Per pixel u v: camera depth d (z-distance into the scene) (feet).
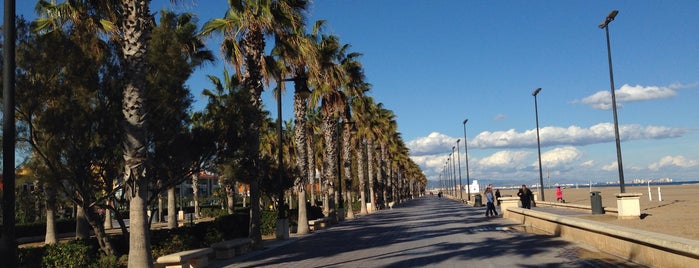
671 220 62.64
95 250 44.80
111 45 44.34
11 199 23.77
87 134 41.19
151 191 47.83
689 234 46.75
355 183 229.25
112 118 41.57
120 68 42.91
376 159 227.40
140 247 33.53
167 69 43.88
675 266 29.55
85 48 41.22
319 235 75.61
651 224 58.75
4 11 24.58
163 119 43.98
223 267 43.42
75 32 41.96
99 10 46.32
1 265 23.25
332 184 111.04
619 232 38.24
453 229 75.51
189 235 52.47
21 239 85.20
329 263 43.09
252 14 59.98
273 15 63.52
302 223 80.94
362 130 158.10
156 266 40.55
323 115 115.96
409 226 86.99
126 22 34.42
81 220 57.26
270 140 172.24
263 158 66.08
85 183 42.22
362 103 154.81
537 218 70.69
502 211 103.86
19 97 36.76
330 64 95.45
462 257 43.01
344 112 132.05
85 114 40.06
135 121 33.86
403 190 364.58
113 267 39.83
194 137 46.37
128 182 33.53
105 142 42.27
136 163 33.60
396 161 303.68
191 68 45.93
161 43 44.60
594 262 36.68
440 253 46.50
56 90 38.68
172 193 94.12
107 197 44.27
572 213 92.73
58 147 39.34
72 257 39.47
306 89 81.87
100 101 41.88
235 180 57.52
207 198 228.02
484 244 52.47
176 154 45.21
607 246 42.19
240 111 49.14
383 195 208.74
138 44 34.32
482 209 150.92
